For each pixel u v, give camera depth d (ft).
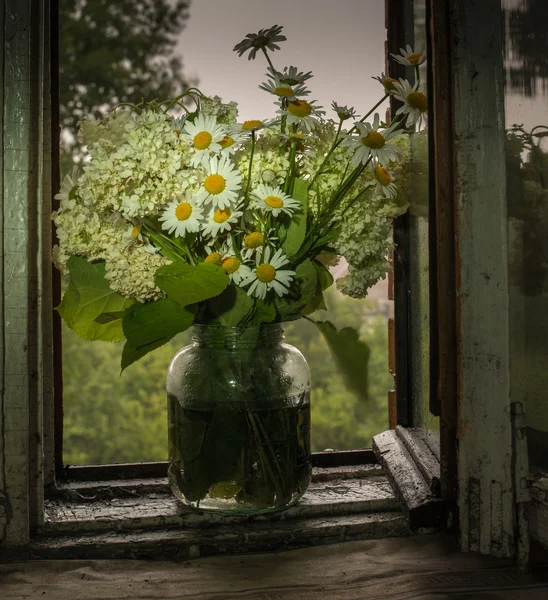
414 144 3.16
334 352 2.81
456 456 2.83
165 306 2.54
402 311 3.36
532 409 2.78
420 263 3.17
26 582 2.58
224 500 2.72
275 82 2.59
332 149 2.57
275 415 2.70
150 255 2.50
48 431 3.04
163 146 2.47
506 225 2.68
